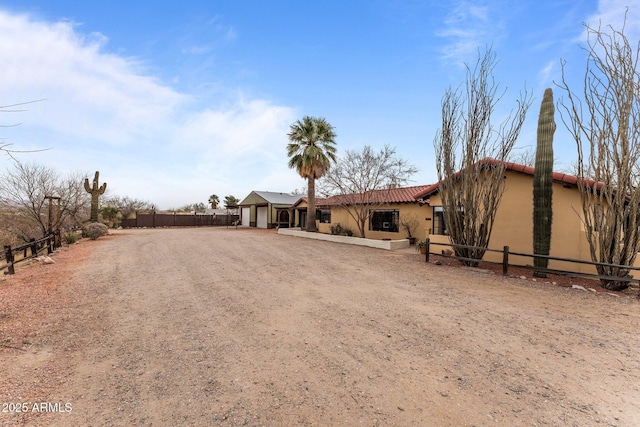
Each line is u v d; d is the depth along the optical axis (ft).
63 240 53.31
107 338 14.30
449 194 34.42
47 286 23.22
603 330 15.39
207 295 21.58
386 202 60.80
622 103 23.50
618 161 23.79
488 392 10.07
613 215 23.98
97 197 68.23
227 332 15.14
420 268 32.22
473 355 12.69
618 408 9.27
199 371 11.43
